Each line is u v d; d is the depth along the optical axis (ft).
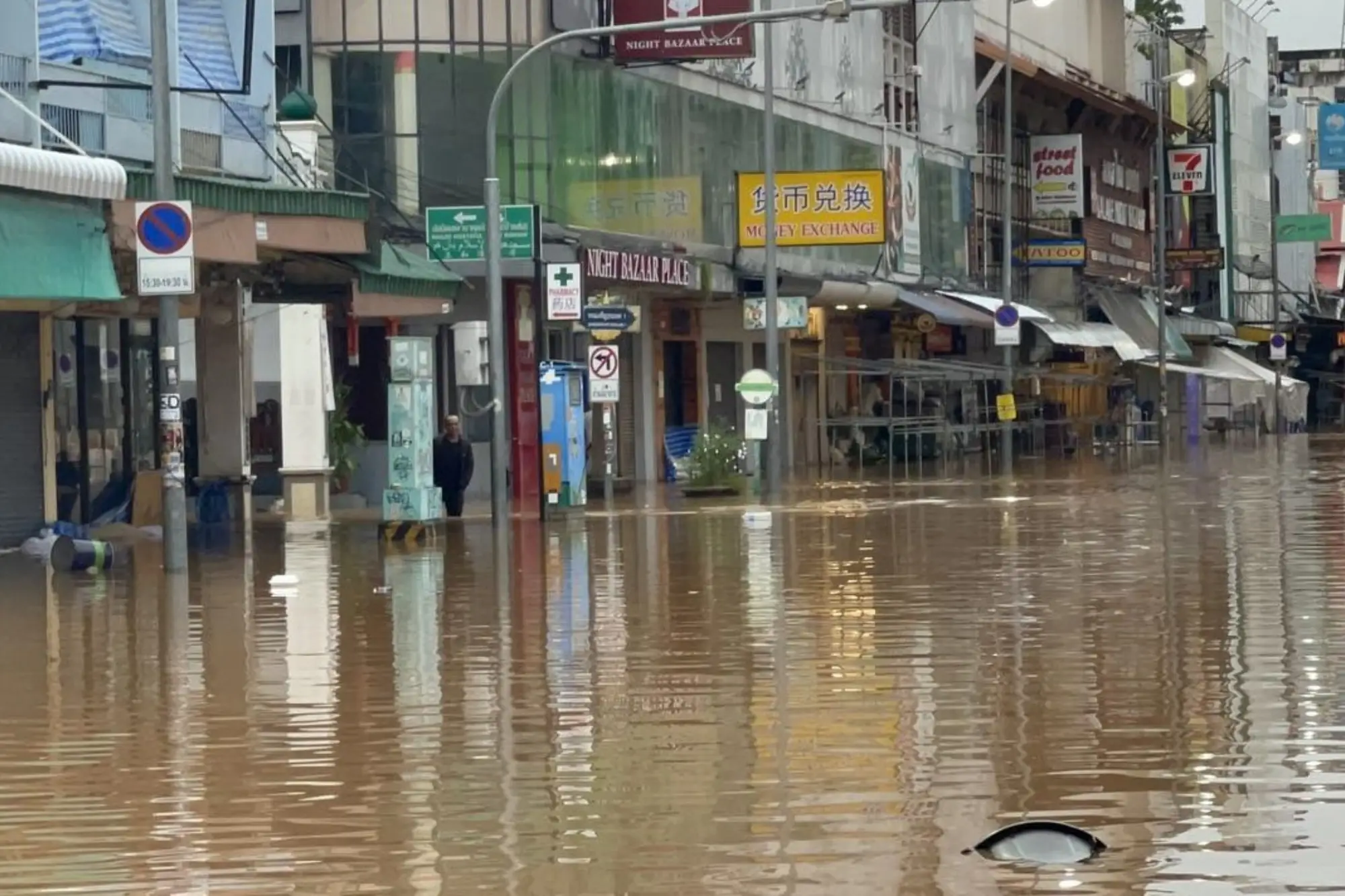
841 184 191.31
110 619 76.59
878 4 125.18
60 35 114.83
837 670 59.16
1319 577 84.43
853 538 112.88
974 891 34.24
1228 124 429.38
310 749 48.08
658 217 192.85
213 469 135.13
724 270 202.80
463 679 59.06
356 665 62.34
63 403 123.95
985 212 287.28
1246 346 408.26
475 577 92.84
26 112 100.37
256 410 150.61
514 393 166.81
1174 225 389.80
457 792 42.68
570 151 175.22
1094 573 87.81
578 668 60.75
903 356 258.57
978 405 261.44
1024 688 55.11
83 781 44.80
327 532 127.54
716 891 34.45
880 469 223.92
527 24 168.66
